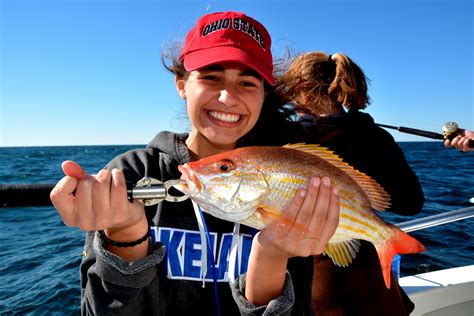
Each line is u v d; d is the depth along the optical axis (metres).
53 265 6.73
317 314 2.64
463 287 3.71
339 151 2.77
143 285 1.54
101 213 1.34
